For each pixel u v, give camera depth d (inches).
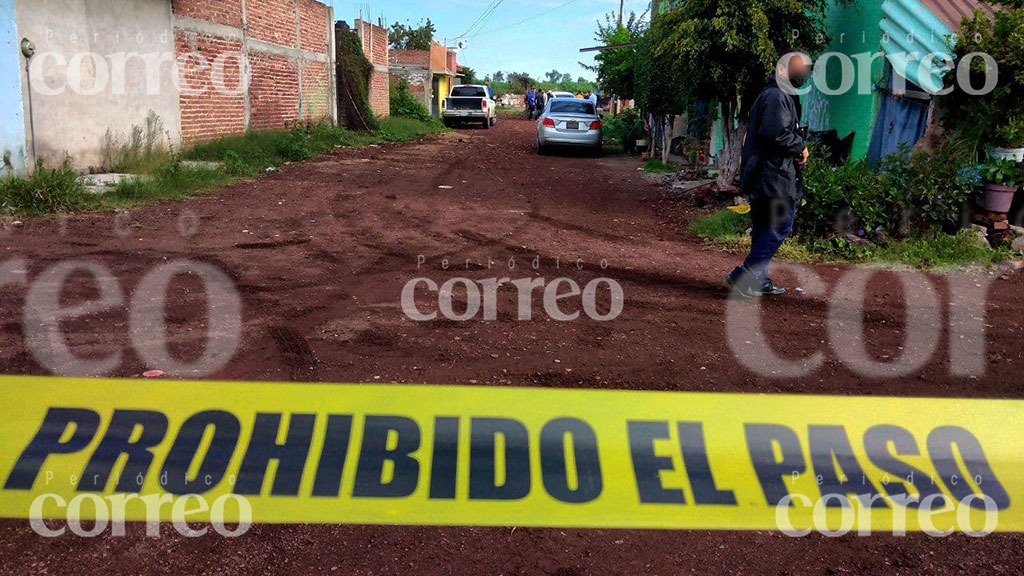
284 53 699.4
